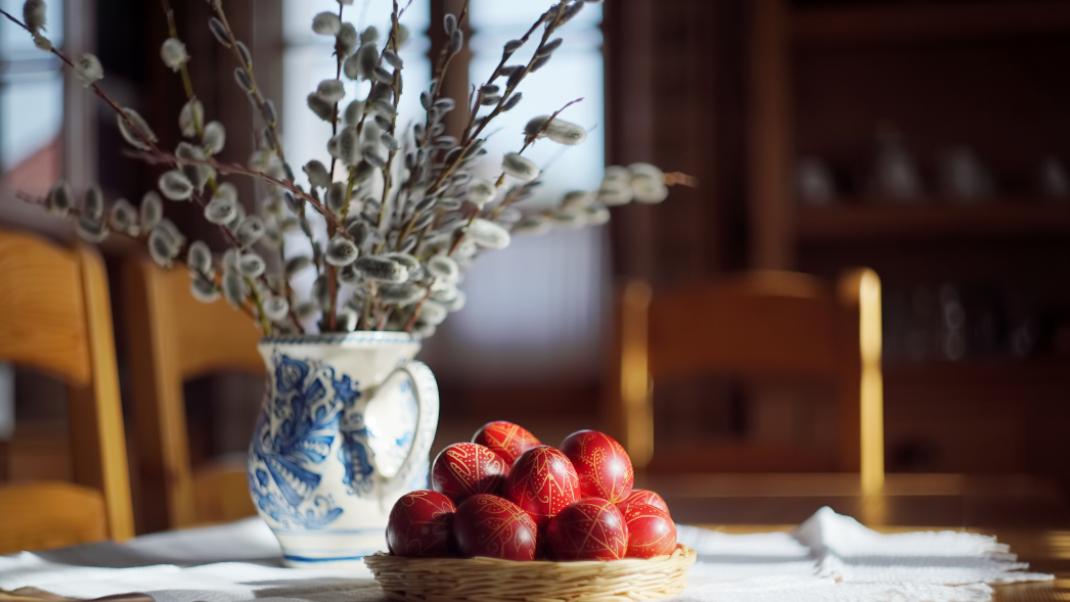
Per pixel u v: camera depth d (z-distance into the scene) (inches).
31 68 199.5
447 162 63.7
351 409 63.9
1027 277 195.8
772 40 180.9
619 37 214.7
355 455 63.8
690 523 75.2
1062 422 173.8
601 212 66.9
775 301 105.3
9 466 178.5
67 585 61.4
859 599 58.9
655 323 107.0
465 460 61.2
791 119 196.7
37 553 66.6
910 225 185.9
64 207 64.7
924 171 197.6
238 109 231.0
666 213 207.3
